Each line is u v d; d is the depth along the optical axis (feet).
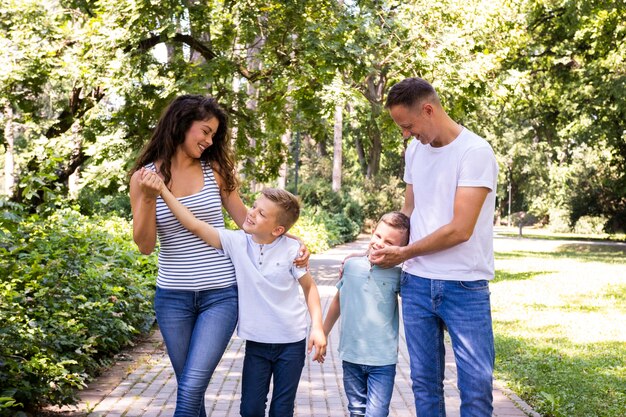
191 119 12.58
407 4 64.64
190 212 12.64
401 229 13.57
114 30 52.95
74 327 20.45
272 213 12.71
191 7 54.24
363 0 60.39
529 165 216.74
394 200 150.92
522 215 172.35
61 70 53.72
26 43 53.47
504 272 68.64
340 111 61.41
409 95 12.58
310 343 13.12
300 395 21.13
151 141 12.90
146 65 53.72
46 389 17.12
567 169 150.00
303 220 96.78
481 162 12.53
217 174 13.37
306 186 134.00
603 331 34.63
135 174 12.50
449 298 12.80
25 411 17.24
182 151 12.80
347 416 18.84
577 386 22.66
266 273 12.82
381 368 13.76
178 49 57.11
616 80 91.81
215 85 58.34
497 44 74.49
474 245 12.76
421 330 13.17
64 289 21.84
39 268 21.50
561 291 51.93
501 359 27.07
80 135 58.08
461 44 62.28
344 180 185.26
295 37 58.70
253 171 69.51
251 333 12.76
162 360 25.46
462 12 66.08
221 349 12.54
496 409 19.57
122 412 18.42
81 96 60.18
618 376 24.47
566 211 149.28
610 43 97.14
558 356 27.89
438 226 12.95
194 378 12.17
